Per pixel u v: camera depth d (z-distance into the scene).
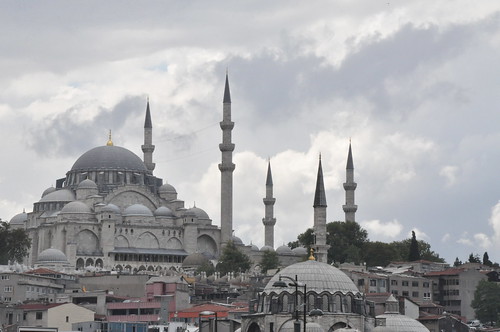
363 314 157.38
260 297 159.62
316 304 154.62
